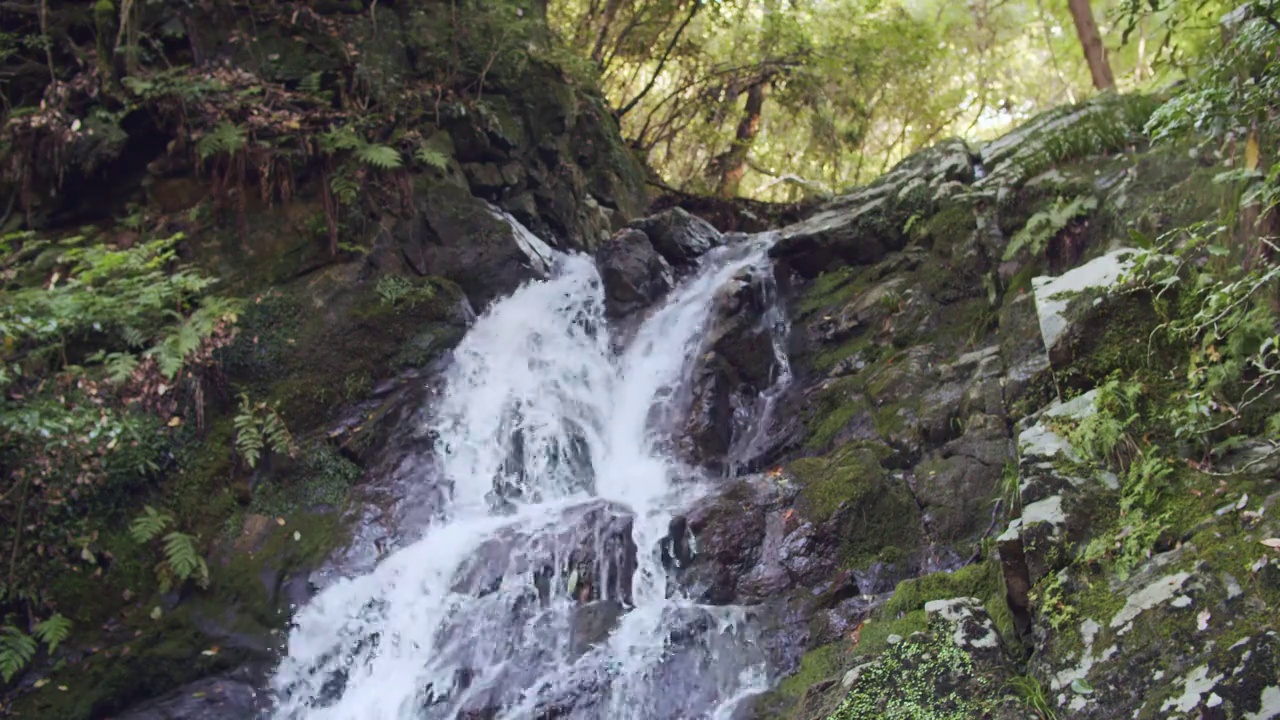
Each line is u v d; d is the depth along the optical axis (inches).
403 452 275.1
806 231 343.6
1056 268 278.1
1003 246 298.7
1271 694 132.1
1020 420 227.5
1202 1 242.2
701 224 374.0
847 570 220.7
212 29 323.9
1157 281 194.1
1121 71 633.0
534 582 230.4
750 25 510.6
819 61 506.0
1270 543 148.6
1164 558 158.7
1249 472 164.2
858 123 552.4
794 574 223.3
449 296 307.4
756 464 278.1
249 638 230.8
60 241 286.0
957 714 156.5
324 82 332.2
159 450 251.3
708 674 203.6
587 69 396.2
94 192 306.0
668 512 239.1
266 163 303.7
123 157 308.7
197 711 216.2
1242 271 186.7
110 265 261.0
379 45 343.9
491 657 217.5
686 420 290.0
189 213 297.7
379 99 333.4
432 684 217.8
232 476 257.0
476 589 232.5
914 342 292.2
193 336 256.2
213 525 249.4
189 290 283.4
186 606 233.1
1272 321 176.1
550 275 339.3
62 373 252.7
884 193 361.1
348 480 267.0
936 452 242.2
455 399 290.0
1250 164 190.5
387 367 291.1
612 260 346.9
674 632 210.8
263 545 248.1
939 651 168.6
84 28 314.8
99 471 238.4
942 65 625.9
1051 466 182.7
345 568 245.6
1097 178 284.4
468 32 364.2
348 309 293.7
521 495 281.7
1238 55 197.3
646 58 510.9
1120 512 170.1
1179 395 180.5
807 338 316.5
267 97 314.7
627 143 502.0
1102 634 155.1
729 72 520.1
